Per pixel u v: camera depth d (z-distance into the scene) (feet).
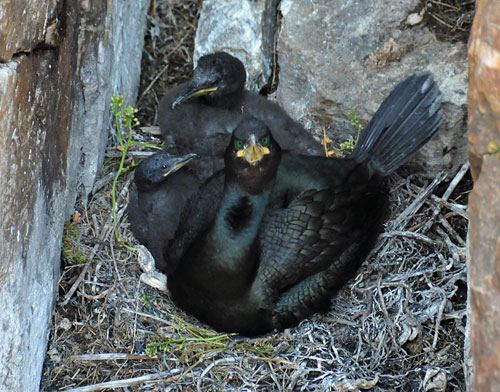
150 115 39.06
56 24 26.22
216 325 29.09
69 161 29.53
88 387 27.84
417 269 30.86
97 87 31.17
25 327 25.05
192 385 28.12
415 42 33.14
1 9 20.57
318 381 28.17
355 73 33.50
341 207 29.48
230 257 27.76
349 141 33.88
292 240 28.73
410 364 28.63
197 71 33.60
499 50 16.26
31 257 25.27
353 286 30.78
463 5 33.83
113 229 32.14
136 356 28.94
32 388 26.50
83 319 29.84
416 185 33.53
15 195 22.89
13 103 22.09
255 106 33.96
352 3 33.53
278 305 28.94
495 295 16.74
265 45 38.09
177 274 29.30
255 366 28.66
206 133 33.65
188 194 32.55
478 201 17.12
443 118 32.32
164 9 41.47
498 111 16.57
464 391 27.91
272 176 28.58
